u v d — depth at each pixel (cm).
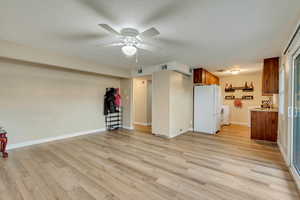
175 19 200
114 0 162
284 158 287
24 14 190
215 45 294
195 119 542
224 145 377
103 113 541
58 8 177
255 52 336
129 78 566
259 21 203
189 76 543
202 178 223
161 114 464
